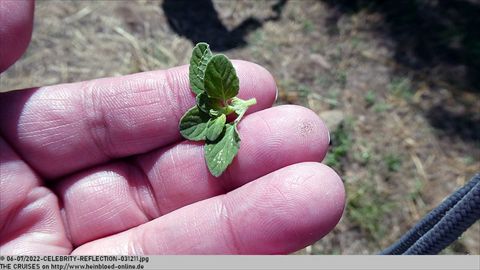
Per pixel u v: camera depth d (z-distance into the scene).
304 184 0.11
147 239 0.12
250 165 0.12
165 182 0.13
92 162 0.13
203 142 0.12
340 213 0.12
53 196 0.13
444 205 0.11
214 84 0.12
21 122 0.12
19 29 0.12
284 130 0.12
